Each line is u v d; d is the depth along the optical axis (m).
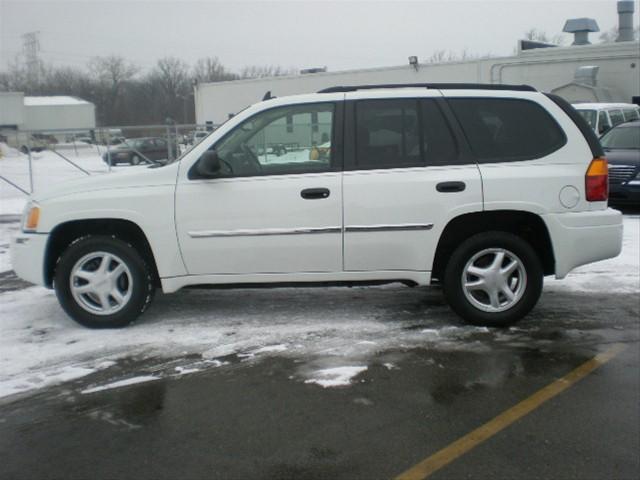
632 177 10.91
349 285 5.35
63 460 3.40
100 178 5.27
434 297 6.24
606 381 4.34
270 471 3.28
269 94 5.76
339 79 33.22
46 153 15.92
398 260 5.19
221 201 5.09
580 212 5.16
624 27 31.97
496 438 3.59
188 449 3.50
